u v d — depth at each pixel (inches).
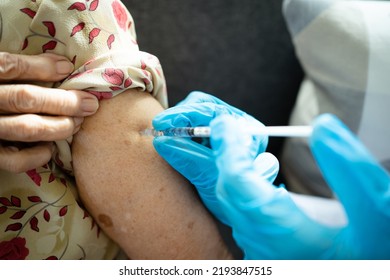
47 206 17.2
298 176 26.8
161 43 25.5
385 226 15.3
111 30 17.2
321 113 25.2
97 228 18.4
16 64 15.7
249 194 15.8
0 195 16.8
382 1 25.0
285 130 15.6
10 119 15.5
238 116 18.5
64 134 16.2
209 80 26.8
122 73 16.8
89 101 16.6
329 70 24.5
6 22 16.2
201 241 18.3
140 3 24.7
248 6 25.7
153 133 17.4
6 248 17.1
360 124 24.5
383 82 23.9
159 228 17.7
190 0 25.1
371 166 15.1
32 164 16.1
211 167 17.8
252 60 26.8
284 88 28.0
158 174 17.6
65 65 16.6
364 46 23.7
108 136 17.2
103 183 17.3
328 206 24.3
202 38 25.9
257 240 16.4
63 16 16.5
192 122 18.1
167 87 26.5
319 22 24.1
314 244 16.2
